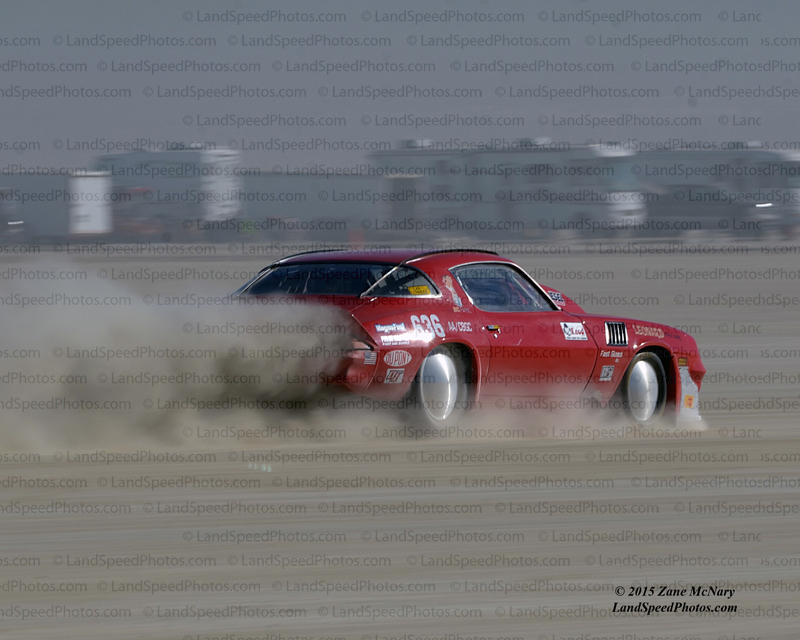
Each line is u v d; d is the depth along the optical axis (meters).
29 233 174.38
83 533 19.30
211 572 17.41
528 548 18.67
